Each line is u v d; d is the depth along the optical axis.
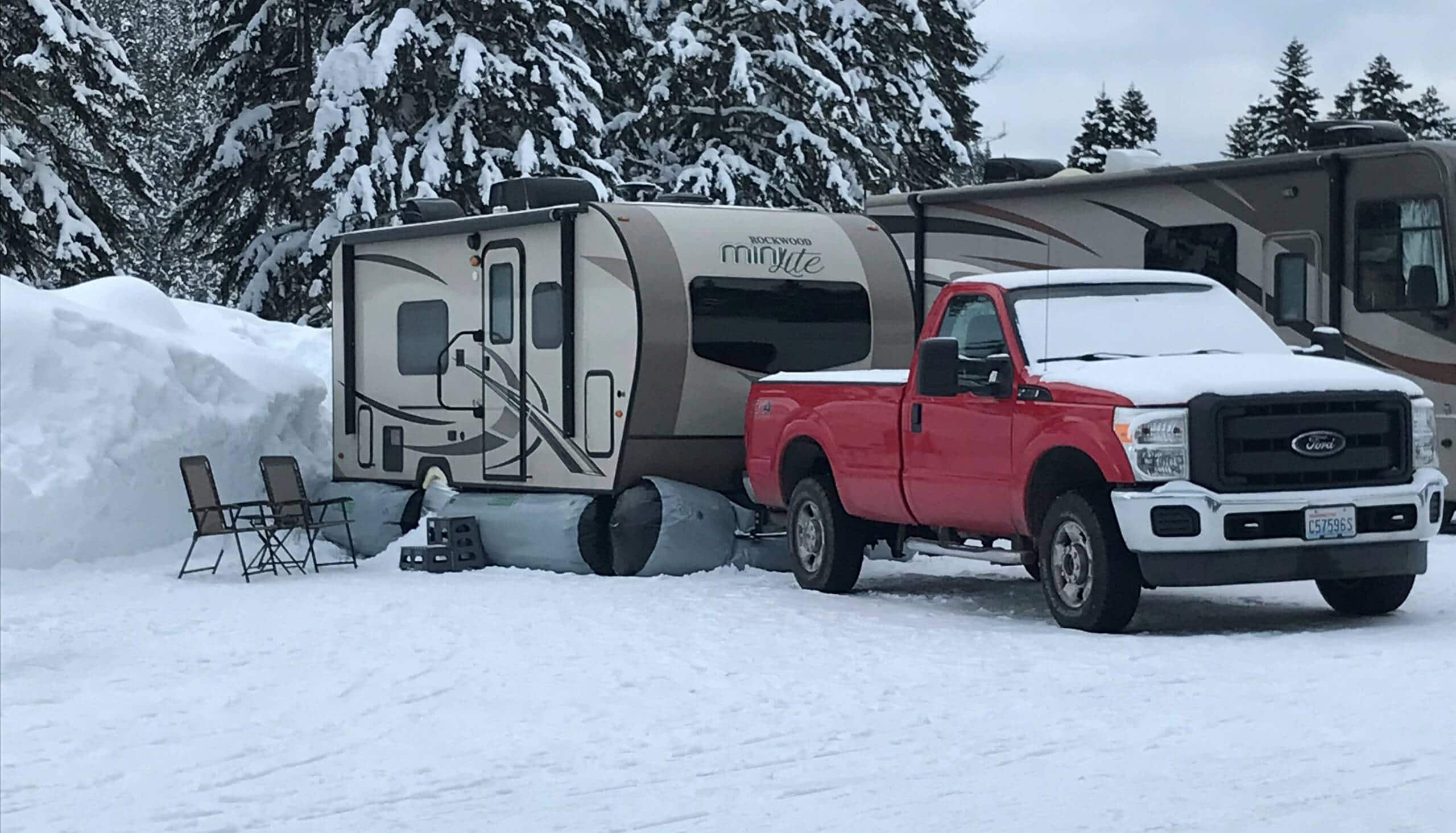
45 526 14.28
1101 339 11.28
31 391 14.77
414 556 15.31
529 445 15.57
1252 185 17.34
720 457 14.87
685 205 15.29
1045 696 8.37
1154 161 18.67
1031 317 11.38
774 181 30.38
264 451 16.81
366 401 17.61
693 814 6.39
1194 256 17.88
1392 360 16.34
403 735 7.96
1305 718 7.66
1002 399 11.15
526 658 9.92
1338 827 5.92
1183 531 9.99
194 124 57.72
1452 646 9.39
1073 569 10.63
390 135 27.33
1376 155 16.38
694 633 10.72
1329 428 10.26
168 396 15.68
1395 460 10.42
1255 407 10.14
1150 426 10.09
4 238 28.92
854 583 13.09
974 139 39.00
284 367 17.94
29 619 11.75
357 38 27.00
